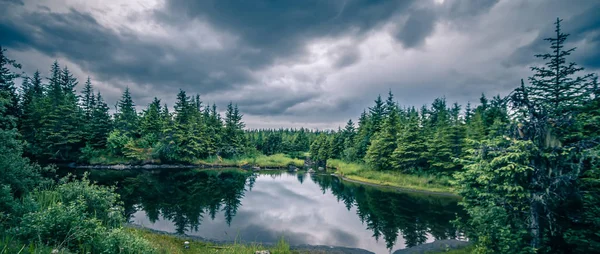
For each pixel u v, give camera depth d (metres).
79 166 45.16
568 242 7.75
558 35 13.21
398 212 21.03
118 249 7.41
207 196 26.22
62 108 44.75
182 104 57.56
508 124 8.96
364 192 30.58
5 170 9.34
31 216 7.10
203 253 10.93
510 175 7.82
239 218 18.77
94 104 56.06
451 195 28.12
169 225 16.17
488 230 8.66
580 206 8.05
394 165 38.75
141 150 51.56
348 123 69.69
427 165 37.91
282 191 31.59
